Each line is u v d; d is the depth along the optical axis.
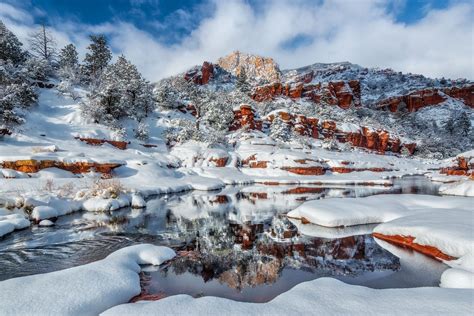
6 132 27.69
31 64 44.50
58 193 17.39
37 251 9.38
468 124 98.88
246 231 12.65
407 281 7.12
